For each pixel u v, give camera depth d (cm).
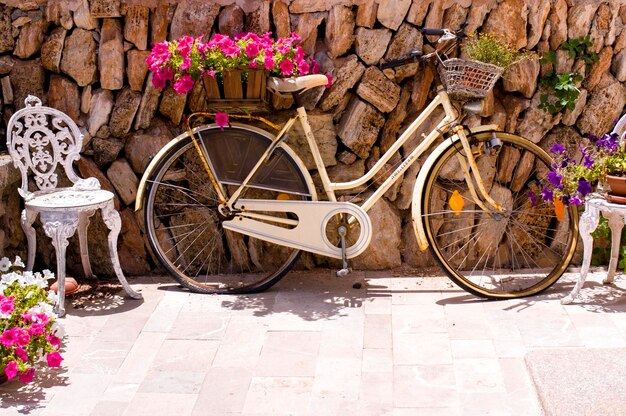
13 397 318
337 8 410
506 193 438
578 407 284
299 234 412
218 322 382
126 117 423
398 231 441
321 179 421
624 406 284
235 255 443
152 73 418
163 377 333
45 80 426
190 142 413
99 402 314
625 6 418
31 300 342
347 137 425
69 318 388
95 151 429
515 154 432
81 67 419
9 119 421
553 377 305
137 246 441
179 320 385
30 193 401
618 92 428
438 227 443
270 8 414
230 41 383
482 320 378
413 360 341
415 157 405
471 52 393
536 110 426
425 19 416
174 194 438
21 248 437
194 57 385
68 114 425
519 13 414
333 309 395
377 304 399
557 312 385
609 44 422
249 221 414
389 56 417
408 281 429
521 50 421
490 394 313
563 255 419
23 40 419
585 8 415
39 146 404
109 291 422
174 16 416
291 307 398
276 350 353
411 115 426
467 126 404
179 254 444
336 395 315
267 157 407
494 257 443
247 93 393
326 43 418
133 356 351
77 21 414
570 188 392
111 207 397
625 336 357
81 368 341
